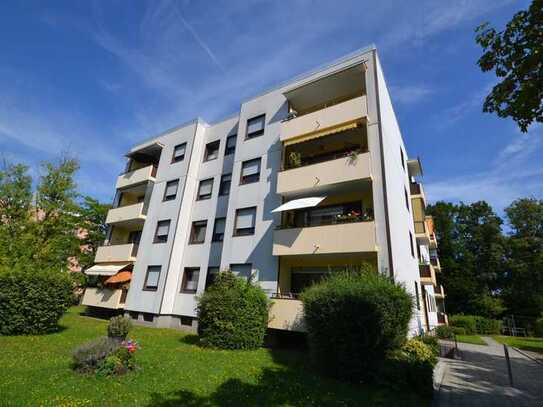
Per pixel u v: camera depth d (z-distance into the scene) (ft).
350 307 28.99
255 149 63.72
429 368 26.99
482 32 21.03
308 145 59.11
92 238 109.60
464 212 165.99
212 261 63.72
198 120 80.43
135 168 94.27
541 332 102.68
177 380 25.29
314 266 50.70
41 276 45.52
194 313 60.39
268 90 67.10
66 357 30.42
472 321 113.09
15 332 42.04
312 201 47.55
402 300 31.76
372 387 26.66
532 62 18.93
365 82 52.80
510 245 145.89
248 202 59.88
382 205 43.78
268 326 44.52
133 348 28.14
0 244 55.93
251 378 27.32
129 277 72.43
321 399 22.90
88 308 78.69
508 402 25.81
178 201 72.59
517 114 20.31
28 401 18.92
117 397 20.66
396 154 59.21
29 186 65.51
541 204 147.33
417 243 74.02
